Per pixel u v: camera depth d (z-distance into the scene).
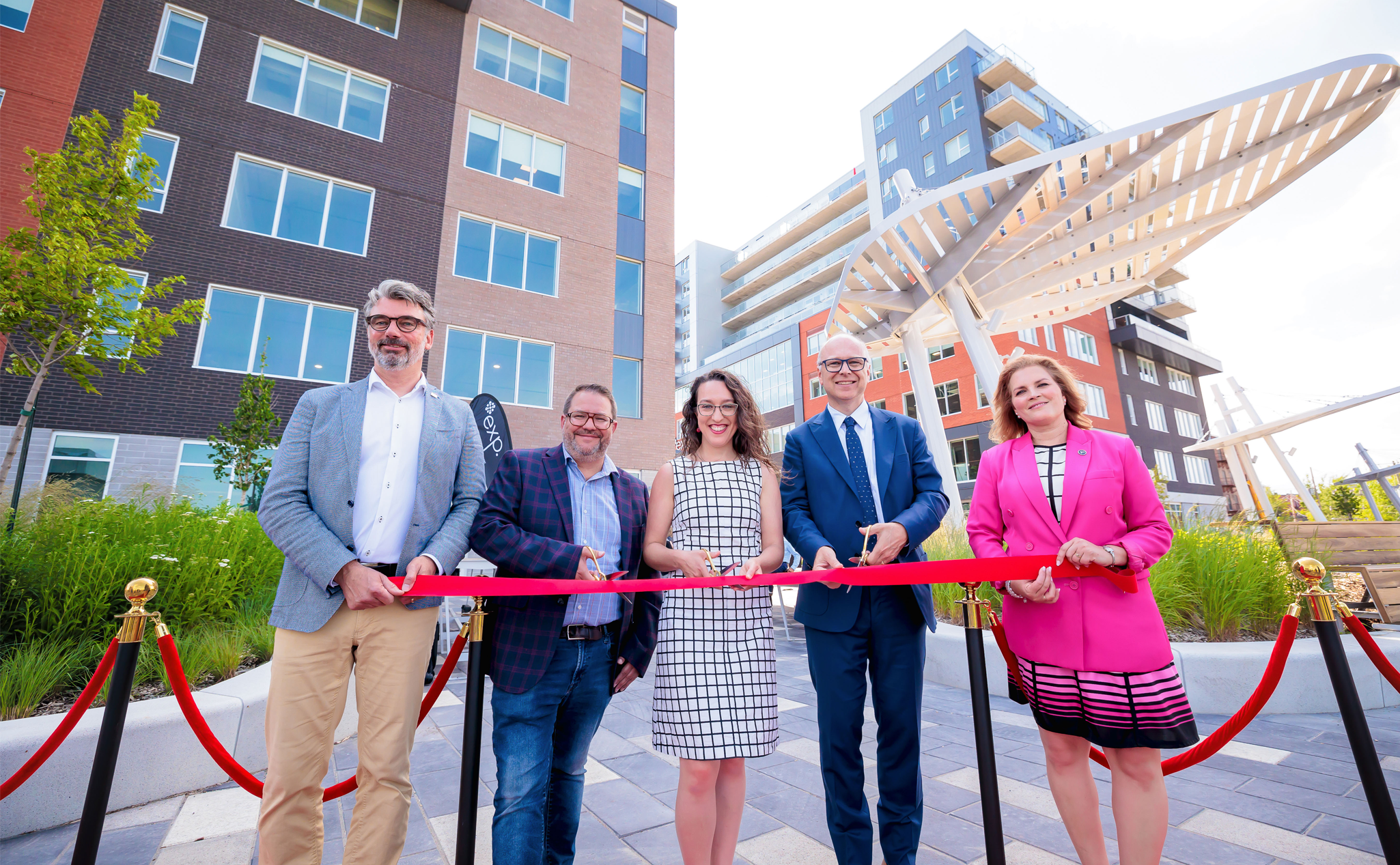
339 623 1.73
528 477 2.03
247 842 2.33
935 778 2.91
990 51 29.52
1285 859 2.08
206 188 10.50
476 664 1.62
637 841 2.33
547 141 14.40
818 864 2.13
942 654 4.91
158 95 10.41
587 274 14.05
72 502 5.26
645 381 14.38
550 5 15.20
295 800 1.64
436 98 13.13
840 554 2.14
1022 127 26.34
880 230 7.85
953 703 4.34
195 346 9.96
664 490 2.09
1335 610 1.57
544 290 13.58
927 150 29.34
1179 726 1.60
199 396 9.83
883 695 2.00
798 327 33.56
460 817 1.53
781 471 2.35
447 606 6.38
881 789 1.98
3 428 8.50
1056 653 1.75
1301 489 14.41
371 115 12.45
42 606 3.62
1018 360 2.10
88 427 8.98
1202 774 2.87
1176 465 32.47
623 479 2.20
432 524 1.95
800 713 4.23
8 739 2.43
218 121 10.82
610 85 15.52
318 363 10.96
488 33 14.23
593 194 14.56
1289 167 7.62
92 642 3.58
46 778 2.45
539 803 1.72
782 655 6.54
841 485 2.22
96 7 10.18
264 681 3.40
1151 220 8.34
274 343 10.63
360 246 11.77
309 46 11.97
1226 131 6.65
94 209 6.88
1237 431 15.51
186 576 4.16
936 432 9.30
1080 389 2.06
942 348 26.78
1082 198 7.24
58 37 9.80
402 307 2.00
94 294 6.90
